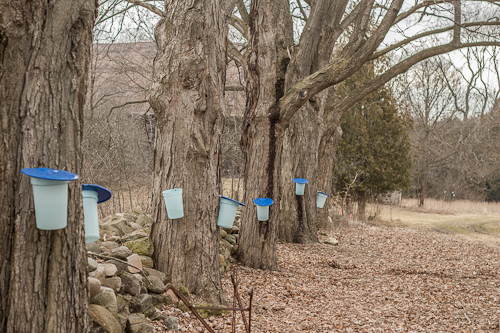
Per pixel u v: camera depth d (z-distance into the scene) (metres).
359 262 9.01
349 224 14.41
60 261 2.25
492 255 10.72
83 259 2.41
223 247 7.05
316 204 10.58
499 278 7.99
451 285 7.30
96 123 10.44
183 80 4.69
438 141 31.00
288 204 10.19
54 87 2.25
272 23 7.38
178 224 4.73
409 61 10.62
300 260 8.52
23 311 2.12
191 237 4.73
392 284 7.25
